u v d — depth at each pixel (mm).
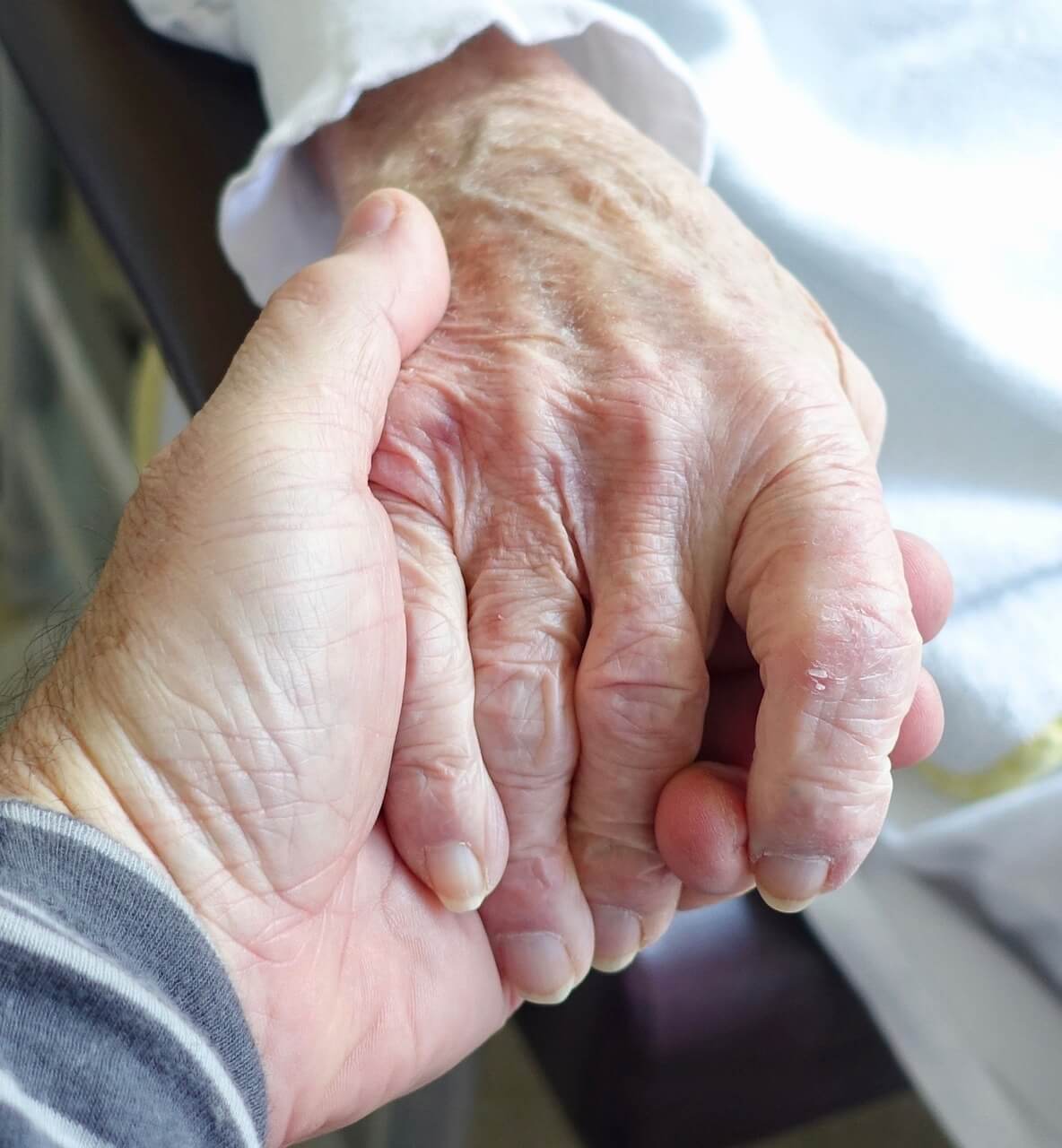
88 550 642
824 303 438
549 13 406
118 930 307
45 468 684
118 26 454
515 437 363
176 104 443
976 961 410
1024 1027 403
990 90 457
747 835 352
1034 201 446
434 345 373
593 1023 407
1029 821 394
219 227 417
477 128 402
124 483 519
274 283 429
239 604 337
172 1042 303
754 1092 421
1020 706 400
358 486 352
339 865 349
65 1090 289
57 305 599
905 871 416
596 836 363
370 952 359
